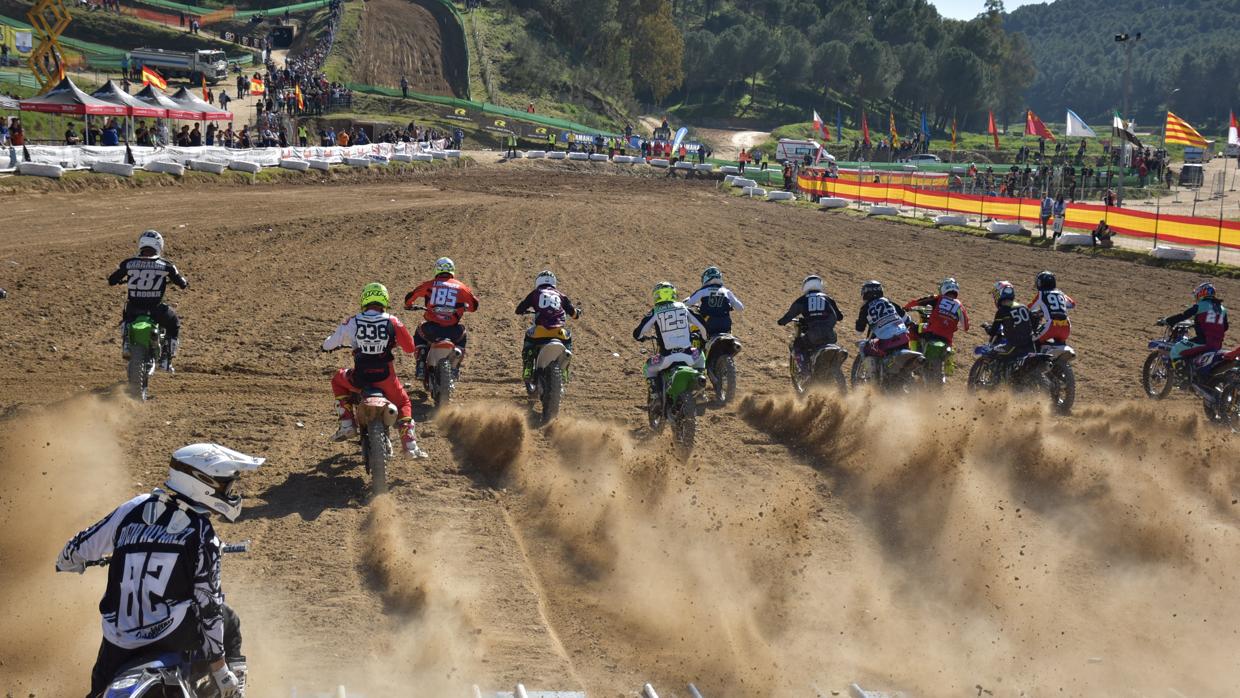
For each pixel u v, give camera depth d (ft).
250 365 47.96
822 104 619.67
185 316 58.13
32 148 115.55
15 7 332.39
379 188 152.05
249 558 25.46
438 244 94.53
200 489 15.10
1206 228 110.93
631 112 464.24
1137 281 90.02
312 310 61.41
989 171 300.61
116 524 15.12
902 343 42.91
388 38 395.34
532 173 206.18
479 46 426.92
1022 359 43.09
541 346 40.88
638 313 65.87
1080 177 250.98
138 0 388.16
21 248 75.31
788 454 36.45
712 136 502.38
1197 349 43.55
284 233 94.84
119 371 45.37
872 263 97.09
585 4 505.25
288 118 219.61
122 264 41.34
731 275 85.05
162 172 130.31
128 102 139.44
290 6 414.82
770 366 52.37
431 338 41.09
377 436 30.76
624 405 44.21
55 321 54.39
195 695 14.92
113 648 14.73
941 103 636.07
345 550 26.35
